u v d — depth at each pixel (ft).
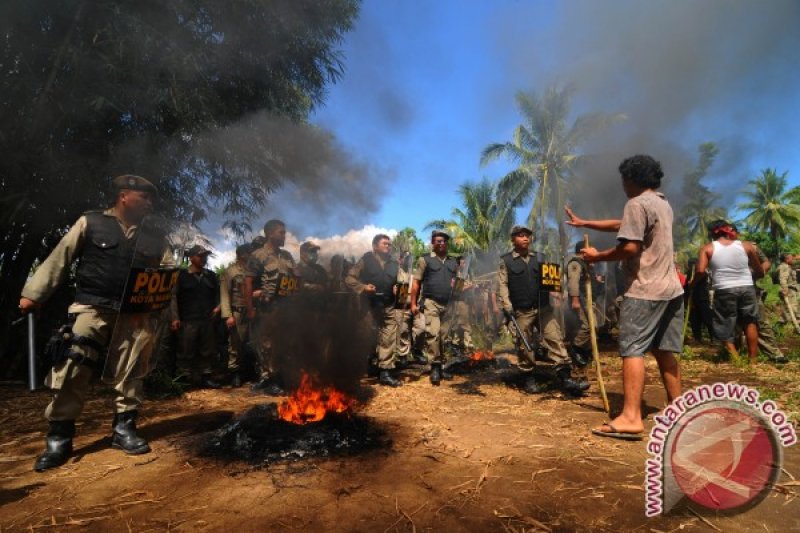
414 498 7.50
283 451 9.62
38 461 8.95
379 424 11.80
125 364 10.14
